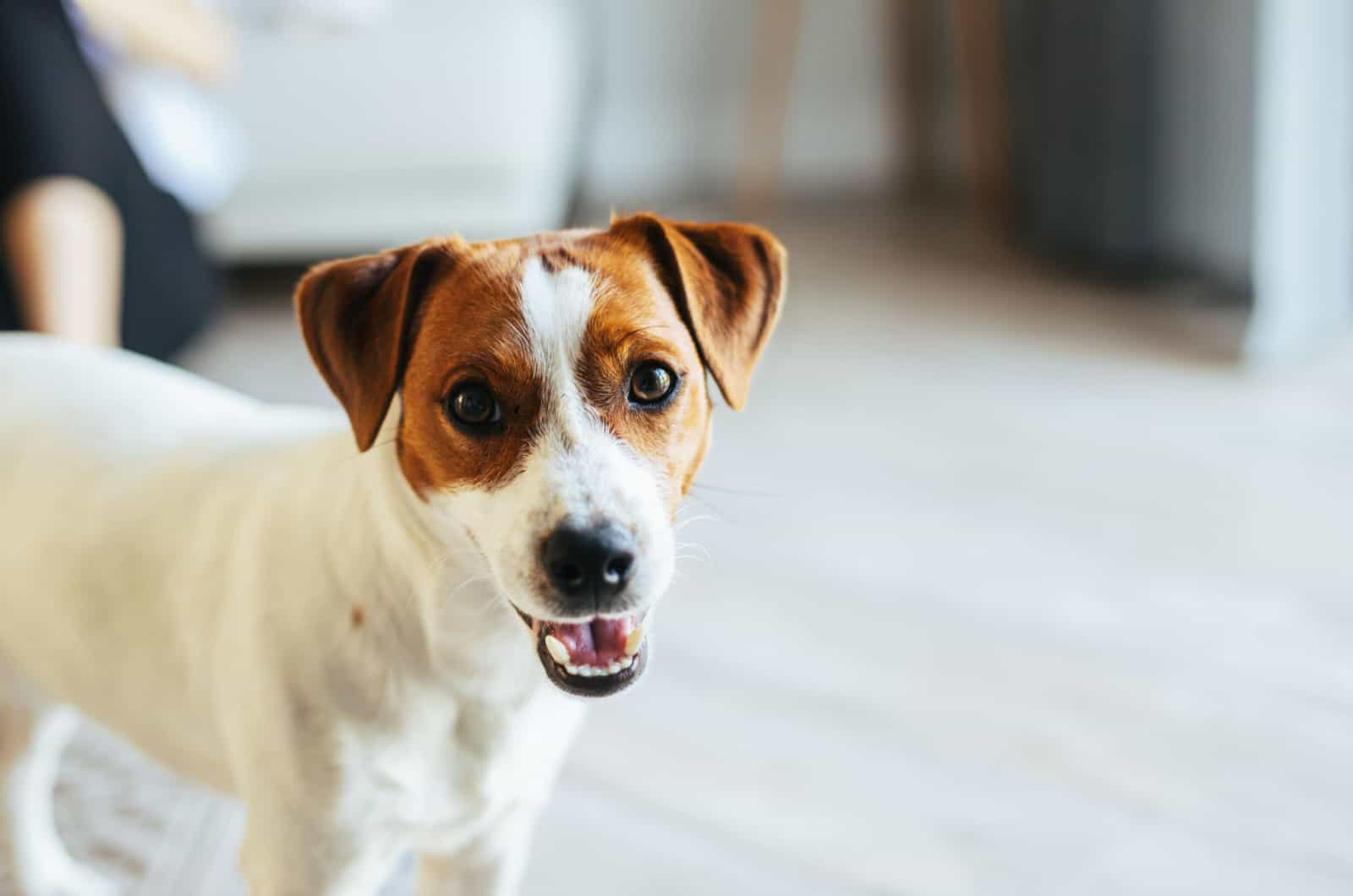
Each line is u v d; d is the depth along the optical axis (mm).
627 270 1017
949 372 2912
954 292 3389
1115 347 2996
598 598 936
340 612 1011
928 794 1663
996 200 3936
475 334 967
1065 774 1695
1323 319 2916
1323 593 2053
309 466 1072
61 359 1241
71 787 1605
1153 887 1516
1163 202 3201
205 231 3014
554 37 3268
